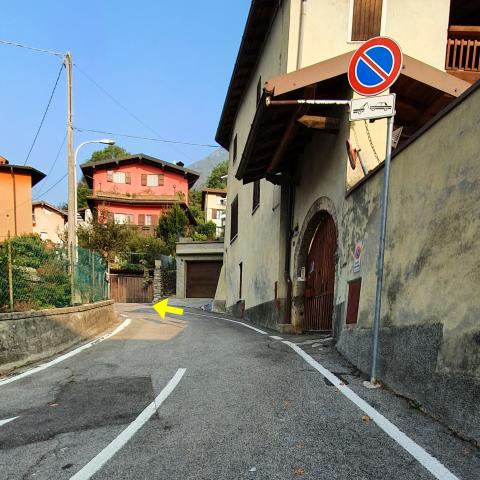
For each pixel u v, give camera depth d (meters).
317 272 10.71
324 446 3.56
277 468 3.23
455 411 3.66
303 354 7.25
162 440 3.88
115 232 26.25
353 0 9.79
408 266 4.89
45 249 10.12
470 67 10.16
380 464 3.21
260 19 13.00
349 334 6.66
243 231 19.06
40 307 9.27
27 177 26.53
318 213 9.77
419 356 4.36
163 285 32.91
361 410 4.32
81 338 10.23
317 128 8.22
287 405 4.64
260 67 14.79
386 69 5.20
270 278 13.53
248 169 11.42
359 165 7.71
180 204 44.22
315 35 9.74
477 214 3.68
